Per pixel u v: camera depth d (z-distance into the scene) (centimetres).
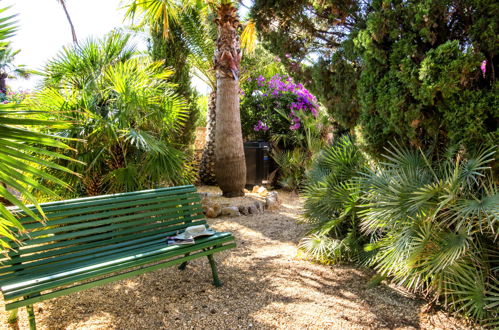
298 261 367
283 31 412
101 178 449
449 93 259
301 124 907
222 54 650
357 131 341
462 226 254
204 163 859
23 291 202
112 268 236
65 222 255
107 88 445
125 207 295
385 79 296
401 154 299
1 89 931
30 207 243
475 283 242
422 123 290
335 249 355
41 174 155
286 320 251
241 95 994
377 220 285
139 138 405
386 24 291
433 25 274
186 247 279
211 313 261
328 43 407
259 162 844
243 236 467
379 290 299
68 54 455
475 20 268
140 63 528
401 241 263
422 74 262
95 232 270
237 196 682
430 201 256
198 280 321
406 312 262
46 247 245
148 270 253
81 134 405
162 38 737
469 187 247
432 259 251
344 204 364
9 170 147
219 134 671
